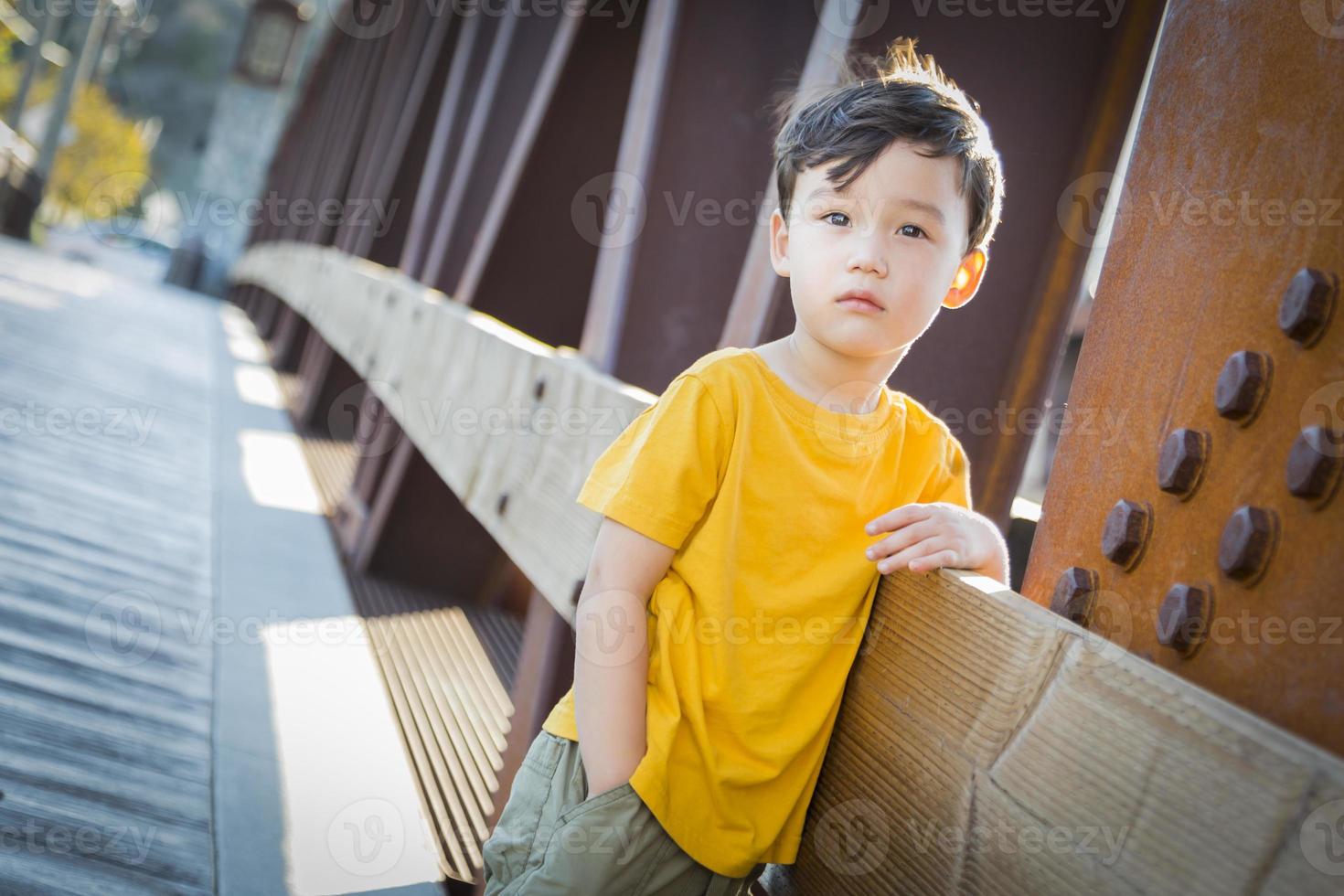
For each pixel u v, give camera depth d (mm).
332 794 2367
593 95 3207
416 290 4352
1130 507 897
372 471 4520
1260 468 786
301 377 9164
